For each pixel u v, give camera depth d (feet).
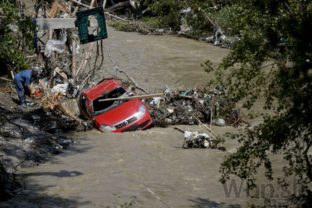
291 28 47.16
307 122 47.09
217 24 217.97
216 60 180.04
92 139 96.99
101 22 120.37
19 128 96.12
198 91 118.93
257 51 50.01
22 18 76.79
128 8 307.17
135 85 128.98
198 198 67.31
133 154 87.25
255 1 51.16
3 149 85.51
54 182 74.33
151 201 66.49
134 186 72.23
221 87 55.06
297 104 45.98
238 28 52.90
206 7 229.45
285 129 48.21
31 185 73.26
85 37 120.06
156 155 86.63
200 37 229.45
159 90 136.87
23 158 84.23
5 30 86.02
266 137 49.70
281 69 47.75
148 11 298.56
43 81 126.62
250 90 54.80
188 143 90.89
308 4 48.96
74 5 157.07
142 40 226.99
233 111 106.73
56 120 105.29
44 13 134.31
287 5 50.24
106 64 172.55
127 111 104.17
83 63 134.72
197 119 107.34
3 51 103.55
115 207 64.64
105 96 107.34
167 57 187.01
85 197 68.13
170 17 251.19
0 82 130.52
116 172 78.38
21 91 114.32
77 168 80.79
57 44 132.67
